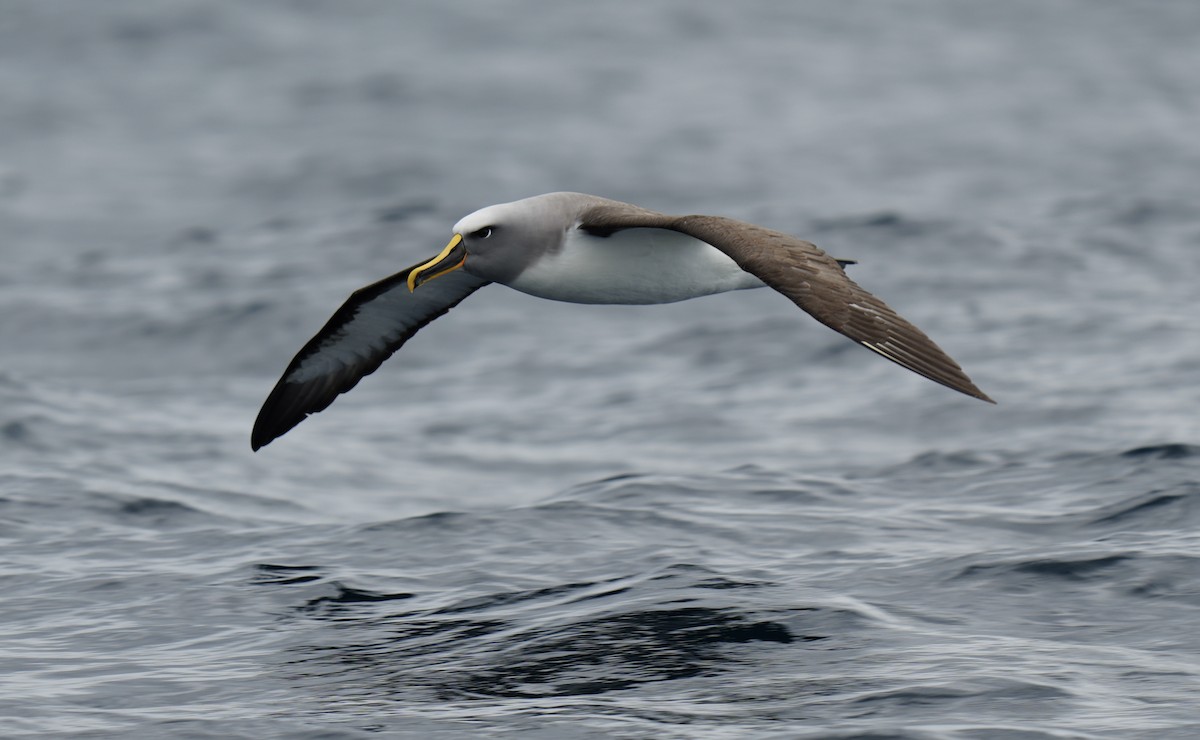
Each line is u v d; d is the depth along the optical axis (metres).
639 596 10.56
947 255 26.19
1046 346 20.12
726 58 50.25
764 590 10.59
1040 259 25.44
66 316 23.52
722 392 19.12
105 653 9.98
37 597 11.16
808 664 9.25
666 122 41.84
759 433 17.23
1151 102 43.06
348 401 19.61
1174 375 18.08
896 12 56.72
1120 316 21.42
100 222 31.97
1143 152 36.81
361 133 40.75
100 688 9.33
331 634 10.20
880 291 23.97
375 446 17.34
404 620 10.45
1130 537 11.49
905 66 48.72
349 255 27.58
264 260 27.33
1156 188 32.16
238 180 35.84
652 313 23.17
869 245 27.27
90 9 54.12
